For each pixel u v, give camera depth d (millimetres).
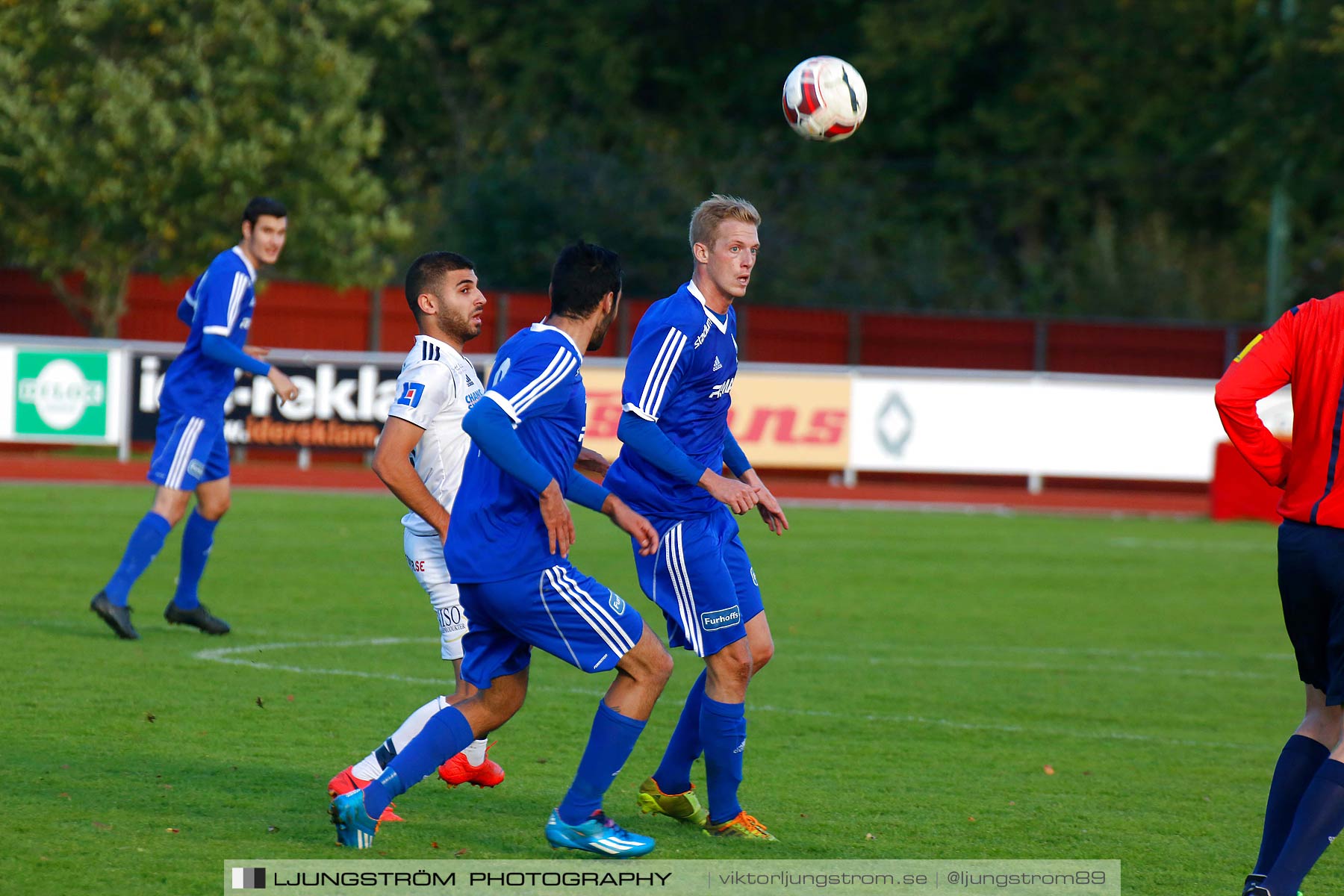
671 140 141875
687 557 19344
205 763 21375
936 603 45125
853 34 154750
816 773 23016
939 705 29469
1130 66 138625
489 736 24578
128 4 93375
